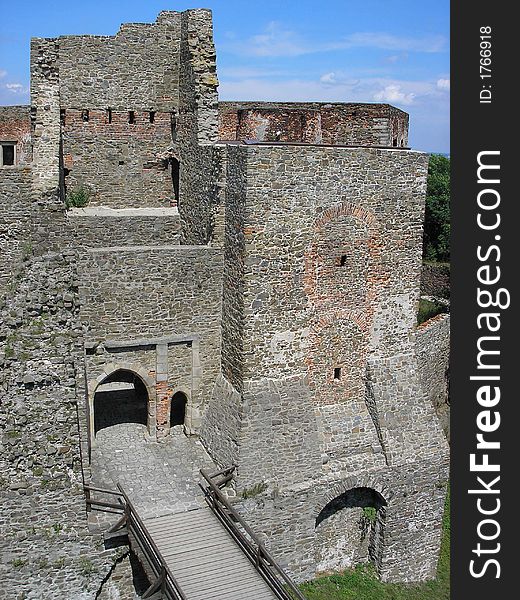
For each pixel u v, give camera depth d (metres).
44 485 11.56
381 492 15.47
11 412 11.37
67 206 19.08
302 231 14.56
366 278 15.58
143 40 18.81
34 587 11.79
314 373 15.45
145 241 18.31
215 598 11.24
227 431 14.86
